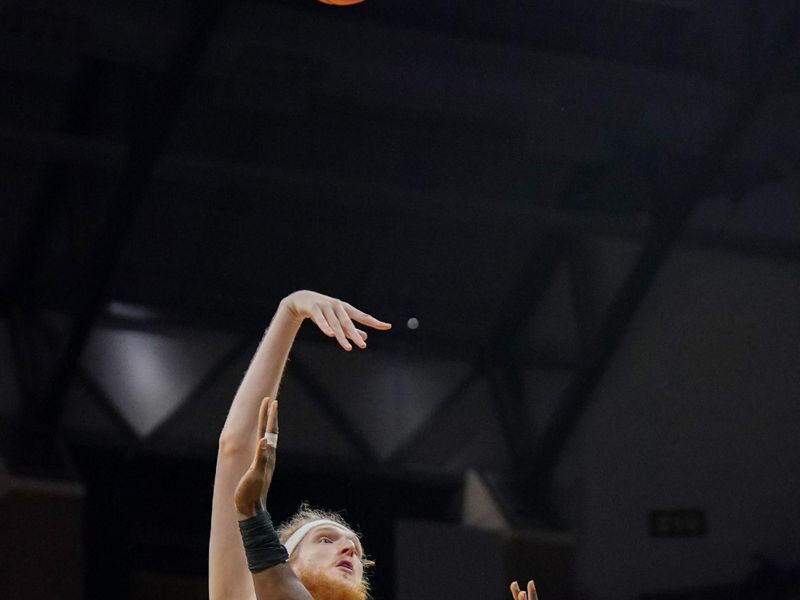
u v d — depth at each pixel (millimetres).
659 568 10953
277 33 9523
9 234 9734
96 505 9664
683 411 11109
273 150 10242
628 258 10961
